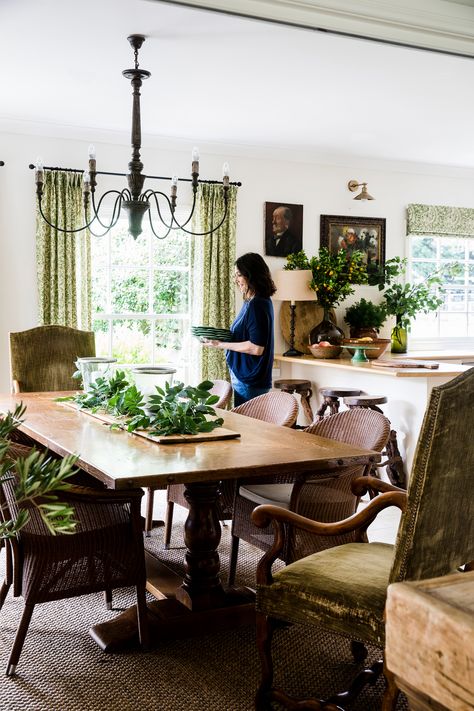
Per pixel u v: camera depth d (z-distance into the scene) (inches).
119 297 259.9
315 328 271.0
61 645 113.0
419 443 69.7
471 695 24.5
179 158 258.5
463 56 142.4
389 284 288.0
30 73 184.4
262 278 189.3
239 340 193.2
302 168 279.4
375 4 128.2
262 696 90.7
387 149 273.4
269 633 89.3
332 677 103.9
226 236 264.1
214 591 119.4
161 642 113.5
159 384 135.2
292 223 277.3
